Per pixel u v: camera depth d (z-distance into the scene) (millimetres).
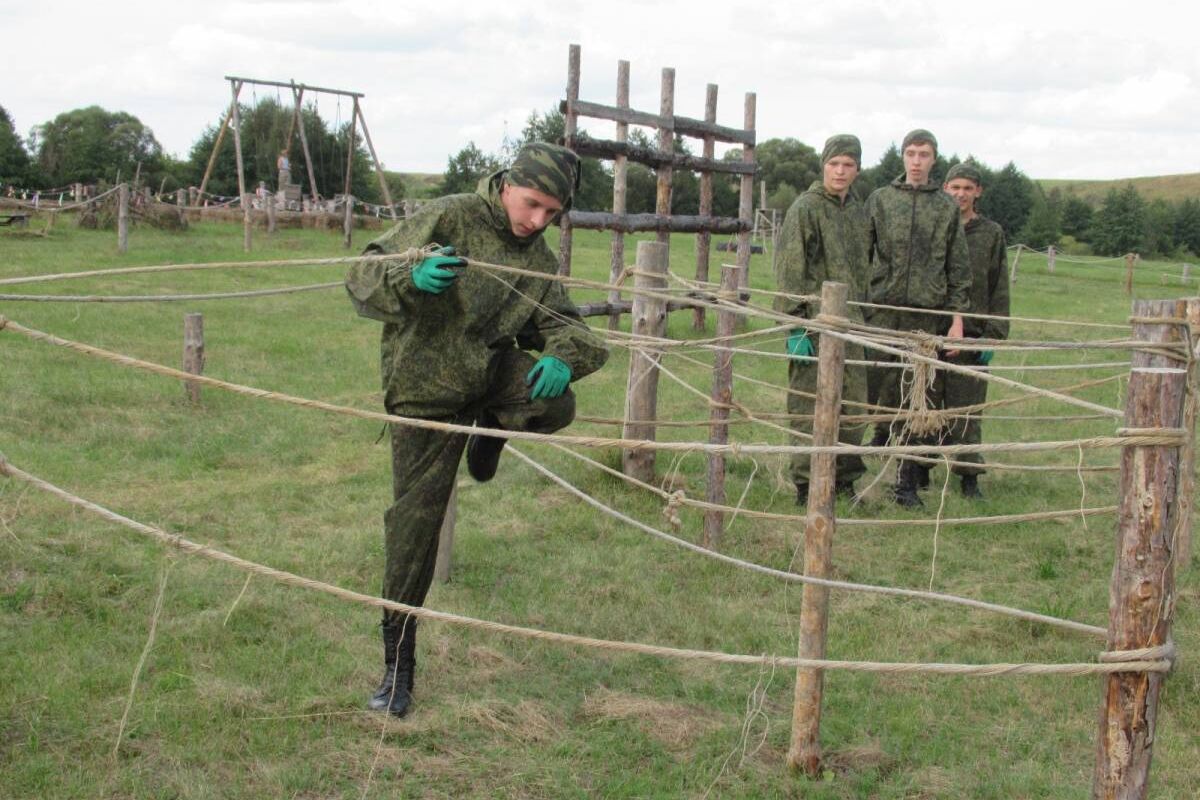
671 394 12078
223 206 38125
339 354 13109
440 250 3826
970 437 8328
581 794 4020
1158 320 3025
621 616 5660
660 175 13570
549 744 4355
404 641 4473
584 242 38031
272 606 5430
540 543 6746
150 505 6914
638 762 4273
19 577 5531
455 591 5871
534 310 4348
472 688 4773
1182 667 5297
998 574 6734
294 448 8664
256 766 4070
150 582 5602
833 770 4270
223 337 13695
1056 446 3170
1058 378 13898
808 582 4008
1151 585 3121
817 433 4027
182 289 18547
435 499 4363
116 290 17719
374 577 5992
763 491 8188
